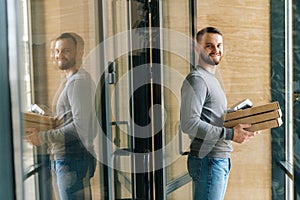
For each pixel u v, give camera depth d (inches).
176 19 86.4
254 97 86.7
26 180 31.1
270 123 84.1
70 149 53.0
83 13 57.7
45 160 43.0
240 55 89.1
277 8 84.1
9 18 27.1
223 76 90.3
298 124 76.9
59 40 47.4
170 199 84.2
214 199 87.7
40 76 41.5
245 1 87.4
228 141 88.1
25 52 34.3
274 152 84.2
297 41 77.7
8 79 27.0
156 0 82.9
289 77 81.7
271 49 83.2
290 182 78.1
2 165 25.9
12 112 27.5
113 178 69.9
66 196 51.1
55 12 47.1
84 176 58.7
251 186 87.4
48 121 44.3
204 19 89.4
